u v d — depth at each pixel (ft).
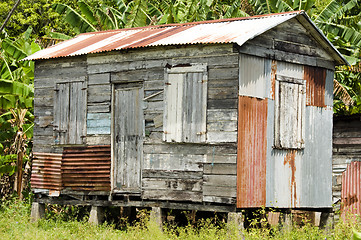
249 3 92.68
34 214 66.44
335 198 68.03
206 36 56.18
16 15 149.18
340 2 105.40
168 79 57.41
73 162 64.03
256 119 55.47
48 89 66.33
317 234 54.90
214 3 99.04
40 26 155.12
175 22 89.20
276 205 57.26
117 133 61.46
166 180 57.21
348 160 69.41
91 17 93.71
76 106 64.13
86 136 63.26
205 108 55.01
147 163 58.49
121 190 60.70
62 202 64.64
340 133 70.74
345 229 57.21
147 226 54.54
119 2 103.60
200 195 54.95
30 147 84.69
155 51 58.70
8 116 81.05
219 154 54.19
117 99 61.72
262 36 56.49
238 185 53.36
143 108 59.16
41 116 66.69
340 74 96.37
